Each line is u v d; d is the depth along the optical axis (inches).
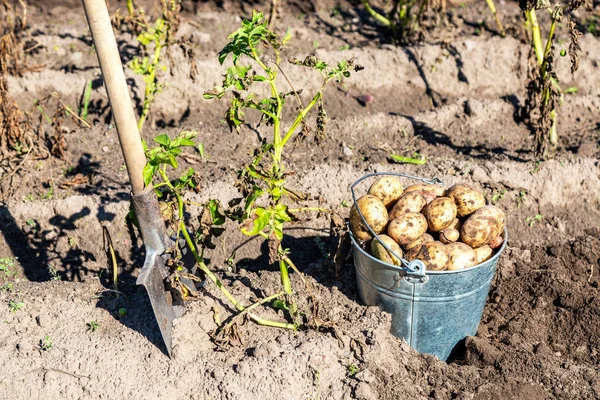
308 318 97.6
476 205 96.0
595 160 116.9
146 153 91.1
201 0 148.2
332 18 146.5
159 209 93.5
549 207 114.6
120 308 99.7
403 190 99.8
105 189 115.3
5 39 116.3
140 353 95.3
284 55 135.6
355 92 133.8
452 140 125.0
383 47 136.4
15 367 94.7
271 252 95.0
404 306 95.4
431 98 133.6
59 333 97.6
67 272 110.3
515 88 134.4
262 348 93.9
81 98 130.3
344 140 124.3
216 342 95.6
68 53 136.3
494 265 95.3
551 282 103.0
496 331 101.2
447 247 93.4
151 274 92.4
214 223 94.5
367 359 94.3
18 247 111.3
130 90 130.3
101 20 86.2
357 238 96.6
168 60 132.8
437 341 97.0
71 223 112.0
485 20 143.3
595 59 134.9
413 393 93.3
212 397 92.7
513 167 116.3
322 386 93.1
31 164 118.3
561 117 128.9
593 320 100.1
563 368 96.1
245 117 129.4
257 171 92.3
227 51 92.7
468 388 93.9
